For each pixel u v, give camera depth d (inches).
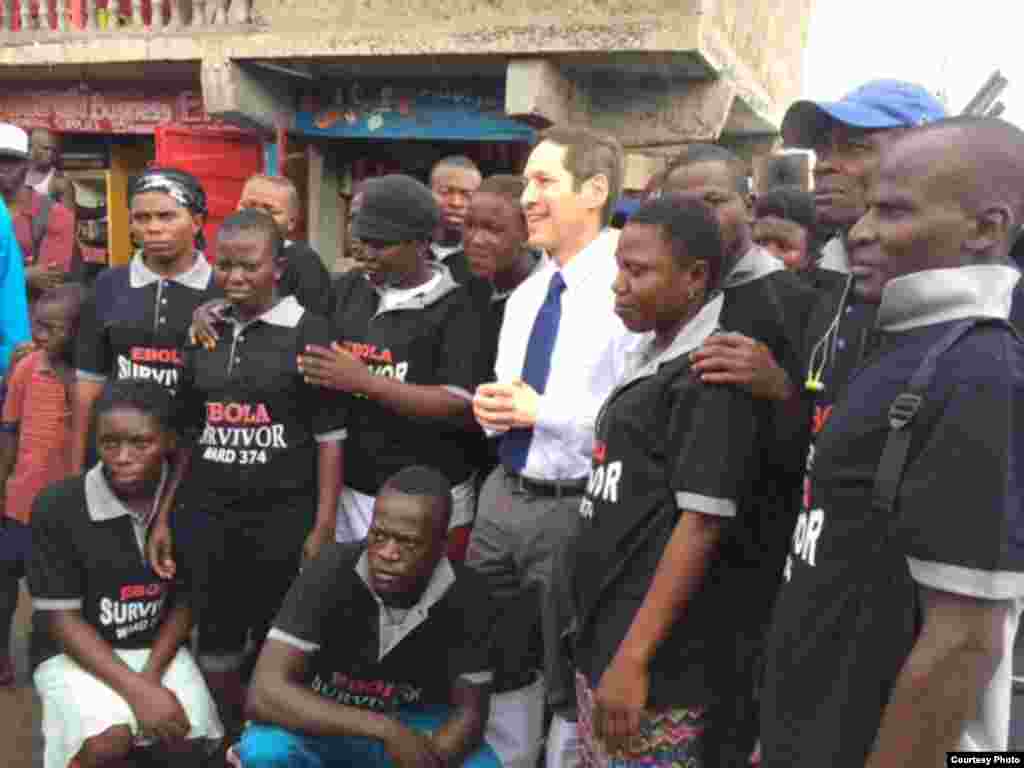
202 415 102.2
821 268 75.4
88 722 89.5
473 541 98.7
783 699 50.6
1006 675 44.9
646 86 234.5
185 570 98.1
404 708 86.5
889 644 45.4
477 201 103.7
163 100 287.0
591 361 88.8
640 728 66.5
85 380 116.4
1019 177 43.8
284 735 82.0
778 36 338.6
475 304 106.7
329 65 244.7
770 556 71.2
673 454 65.7
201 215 117.0
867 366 48.7
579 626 72.5
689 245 67.5
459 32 219.5
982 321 43.7
